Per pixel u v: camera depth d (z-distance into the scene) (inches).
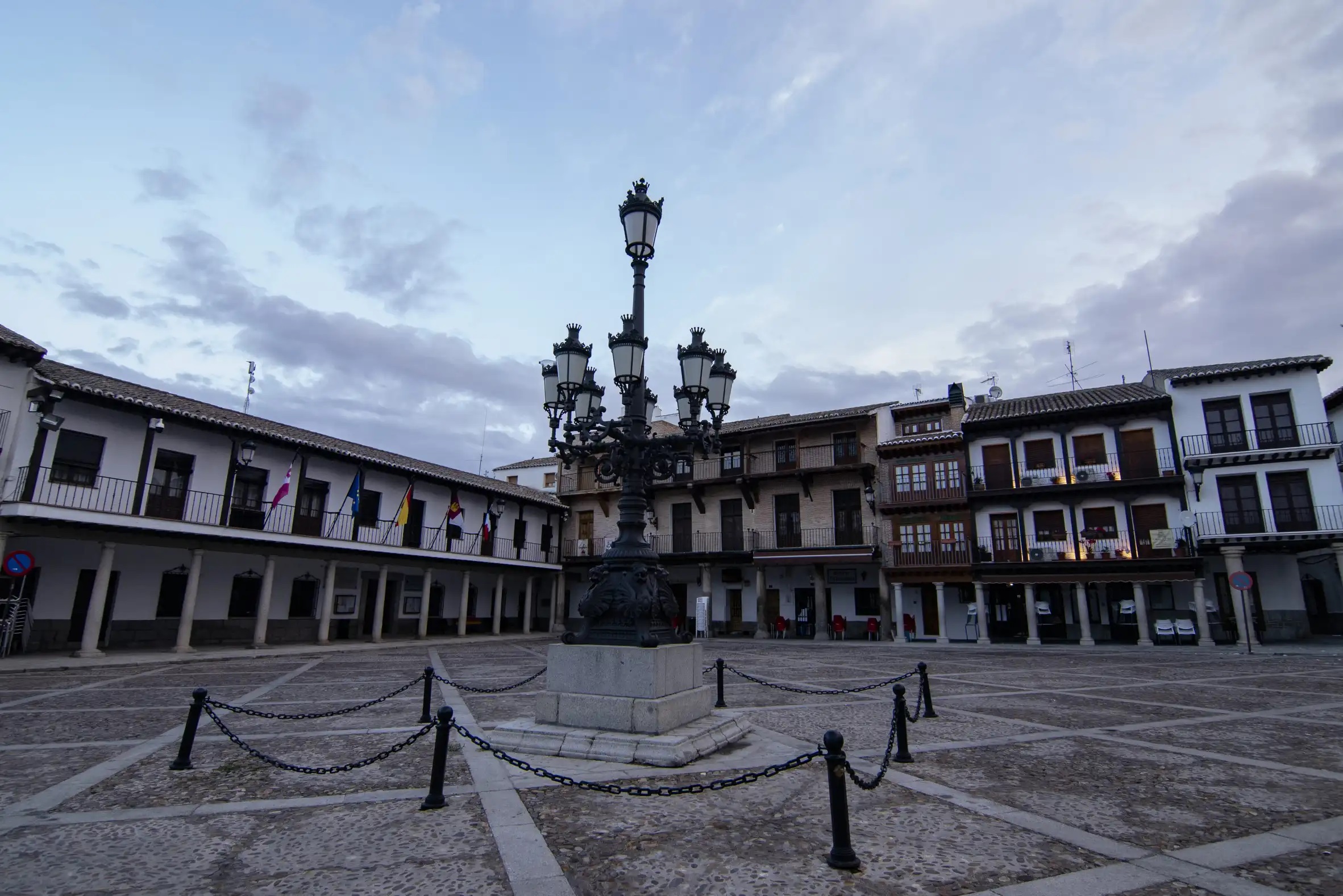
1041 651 864.3
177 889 147.9
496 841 175.6
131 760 265.0
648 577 288.5
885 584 1125.7
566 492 1526.8
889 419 1235.9
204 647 844.6
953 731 317.4
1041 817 192.4
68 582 765.3
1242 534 896.3
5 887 148.6
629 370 300.4
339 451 975.0
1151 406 991.6
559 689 279.3
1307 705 388.2
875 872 155.1
